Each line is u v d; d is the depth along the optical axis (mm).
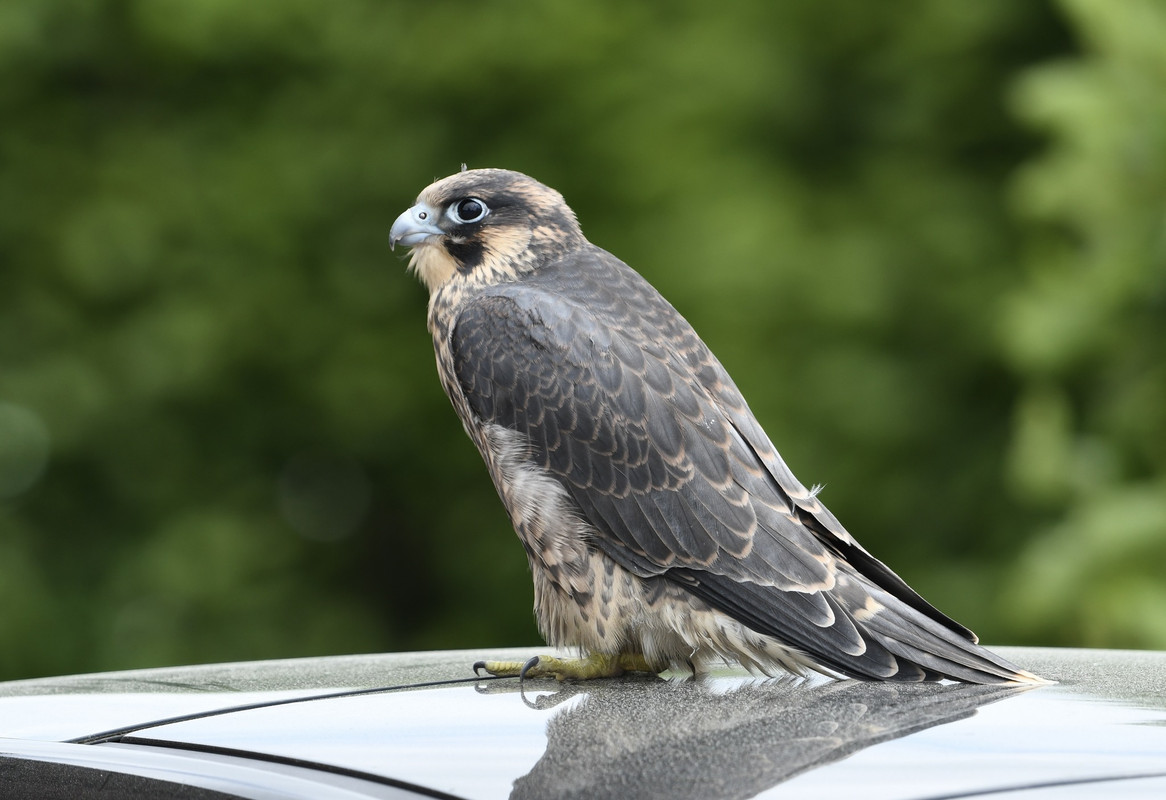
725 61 13938
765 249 13094
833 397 13117
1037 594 8914
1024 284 13094
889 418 13094
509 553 14961
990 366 13289
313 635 14547
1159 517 8602
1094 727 2799
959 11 13828
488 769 2656
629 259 13281
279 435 14789
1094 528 8703
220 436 14688
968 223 13617
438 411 14359
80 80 14977
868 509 13195
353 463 15305
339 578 15562
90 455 14195
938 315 13430
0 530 14070
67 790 2867
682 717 3064
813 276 13148
